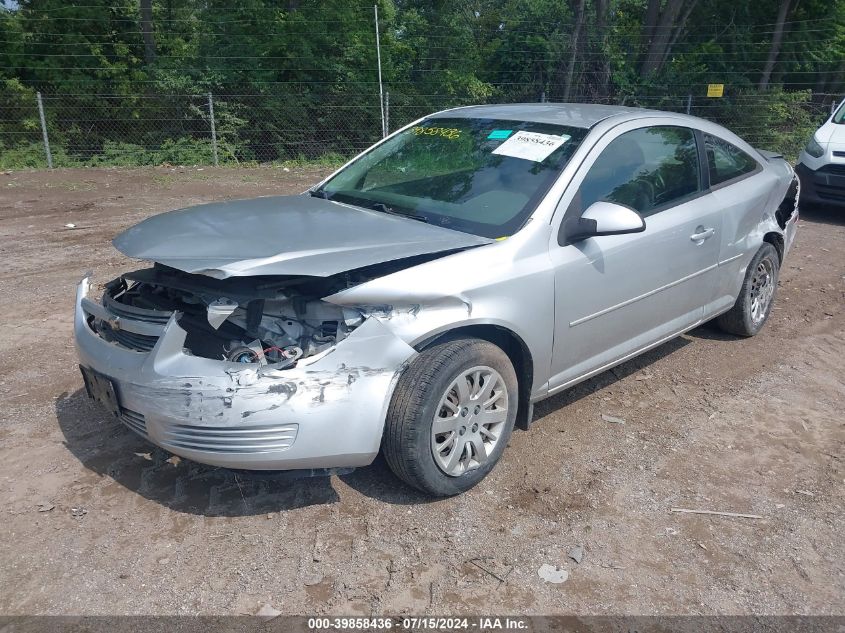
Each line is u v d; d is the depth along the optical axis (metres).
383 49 18.30
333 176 4.80
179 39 17.98
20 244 8.22
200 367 3.00
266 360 3.11
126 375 3.14
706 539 3.31
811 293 6.95
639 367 5.14
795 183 5.96
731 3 22.84
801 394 4.78
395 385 3.19
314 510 3.42
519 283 3.53
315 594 2.90
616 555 3.18
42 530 3.23
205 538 3.21
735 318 5.48
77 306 3.74
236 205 4.10
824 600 2.97
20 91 16.09
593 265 3.87
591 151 4.02
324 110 17.08
